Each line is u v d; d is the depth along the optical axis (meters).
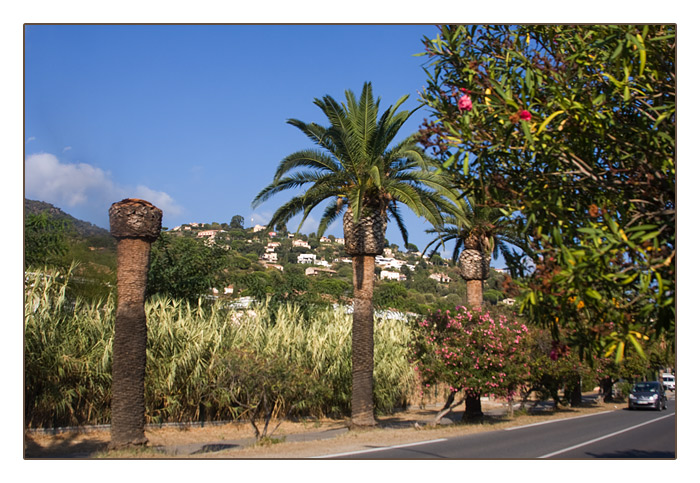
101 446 12.66
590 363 5.54
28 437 13.33
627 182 5.85
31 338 13.80
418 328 20.31
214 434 15.73
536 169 6.50
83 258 20.52
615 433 17.14
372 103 16.56
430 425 18.23
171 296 23.16
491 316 19.84
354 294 17.33
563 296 5.19
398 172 17.34
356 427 16.64
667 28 6.09
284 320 21.45
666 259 4.80
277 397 18.30
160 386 15.92
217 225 112.88
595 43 5.95
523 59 6.58
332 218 19.06
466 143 6.34
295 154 16.95
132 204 12.55
